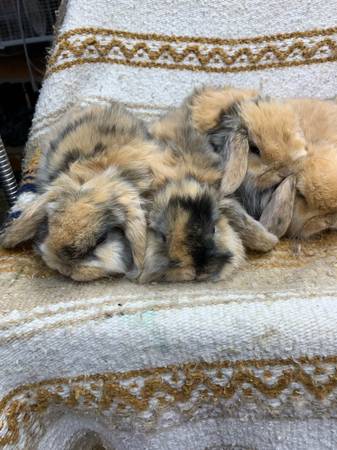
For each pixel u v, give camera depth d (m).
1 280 0.28
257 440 0.25
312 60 0.42
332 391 0.23
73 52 0.41
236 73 0.43
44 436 0.25
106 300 0.26
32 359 0.24
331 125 0.34
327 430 0.24
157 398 0.24
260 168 0.31
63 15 0.47
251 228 0.29
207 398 0.24
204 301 0.25
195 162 0.30
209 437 0.26
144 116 0.43
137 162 0.29
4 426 0.23
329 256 0.30
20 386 0.24
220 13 0.42
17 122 0.63
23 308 0.25
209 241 0.27
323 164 0.30
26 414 0.24
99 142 0.30
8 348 0.24
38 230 0.29
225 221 0.29
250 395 0.24
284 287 0.27
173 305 0.25
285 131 0.30
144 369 0.24
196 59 0.42
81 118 0.34
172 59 0.42
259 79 0.43
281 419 0.24
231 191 0.30
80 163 0.29
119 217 0.27
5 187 0.41
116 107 0.35
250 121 0.31
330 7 0.41
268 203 0.31
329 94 0.43
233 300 0.25
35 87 0.66
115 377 0.24
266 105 0.32
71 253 0.26
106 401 0.24
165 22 0.42
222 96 0.35
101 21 0.41
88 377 0.24
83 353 0.24
